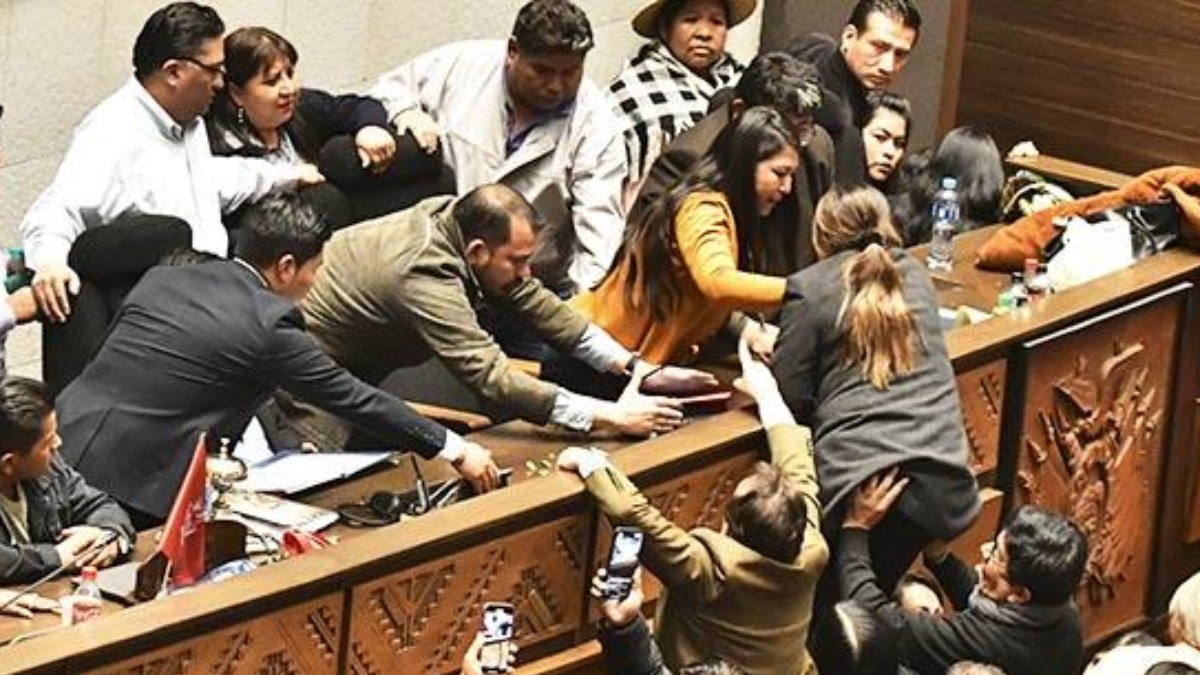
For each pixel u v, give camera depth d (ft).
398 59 55.93
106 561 36.37
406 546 36.94
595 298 43.45
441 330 39.88
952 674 35.73
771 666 38.81
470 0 56.29
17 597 35.01
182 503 35.65
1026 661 39.96
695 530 39.63
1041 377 46.26
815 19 62.13
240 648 35.58
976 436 45.44
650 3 55.21
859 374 41.55
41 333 46.85
